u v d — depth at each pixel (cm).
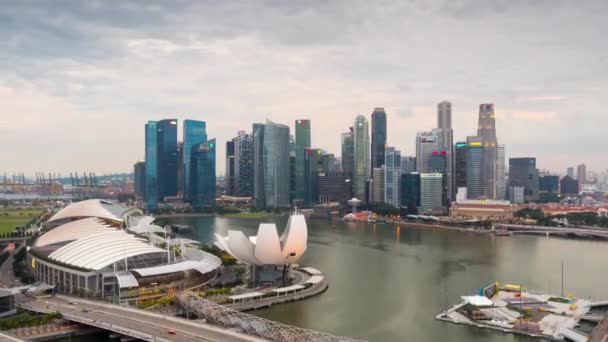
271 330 16550
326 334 16250
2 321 16912
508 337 18050
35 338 16325
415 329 18900
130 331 15612
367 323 19588
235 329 16688
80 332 17212
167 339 14738
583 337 17200
